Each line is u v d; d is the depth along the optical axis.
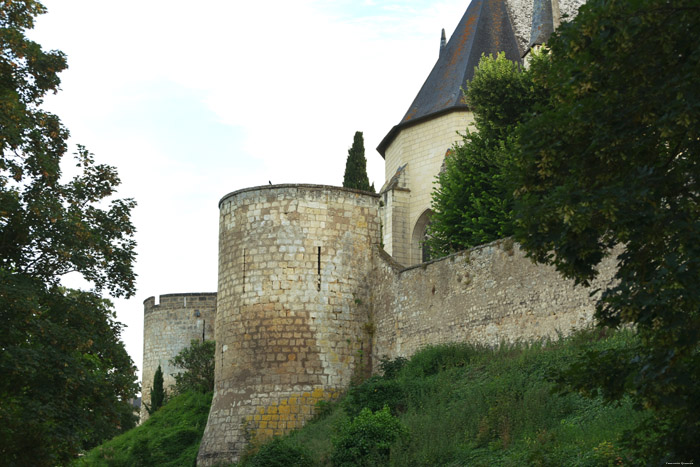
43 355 21.17
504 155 39.31
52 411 20.88
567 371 15.39
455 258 32.50
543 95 40.75
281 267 35.41
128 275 24.48
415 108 52.50
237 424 34.47
